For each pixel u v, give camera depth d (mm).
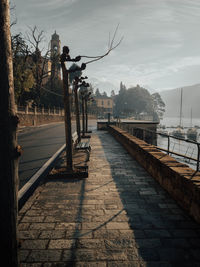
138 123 22656
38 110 33500
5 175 1629
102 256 2445
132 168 6582
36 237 2842
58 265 2303
